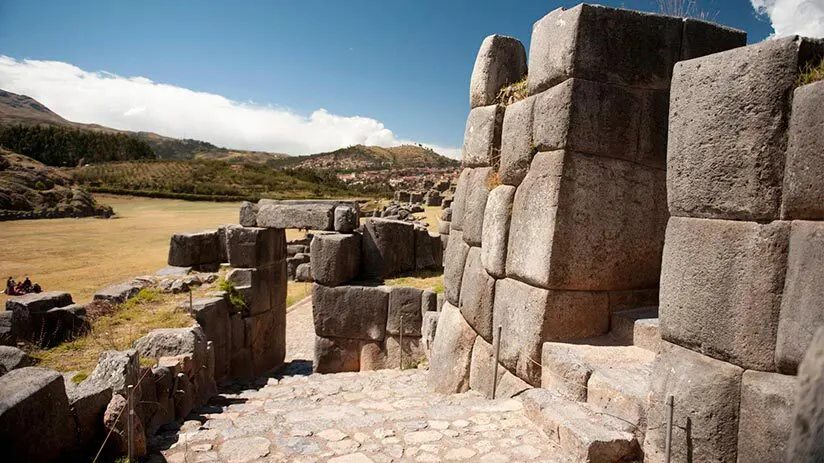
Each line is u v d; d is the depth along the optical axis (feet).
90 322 27.32
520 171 18.99
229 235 37.45
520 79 22.38
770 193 9.78
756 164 9.91
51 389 12.66
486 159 22.15
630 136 16.83
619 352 15.57
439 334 24.58
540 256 16.92
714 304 10.68
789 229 9.58
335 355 35.65
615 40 16.46
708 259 10.81
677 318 11.48
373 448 14.44
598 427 13.03
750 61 10.01
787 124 9.59
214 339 30.94
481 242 21.47
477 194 22.47
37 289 55.88
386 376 30.07
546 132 17.22
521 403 16.71
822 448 4.67
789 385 9.46
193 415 19.74
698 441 10.89
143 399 16.79
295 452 14.42
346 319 35.24
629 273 17.26
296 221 38.55
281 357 42.09
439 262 41.63
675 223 11.62
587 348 15.93
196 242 42.11
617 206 16.89
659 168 17.22
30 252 90.22
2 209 150.92
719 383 10.56
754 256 9.98
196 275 39.09
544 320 16.70
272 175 349.20
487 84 22.62
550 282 16.53
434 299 34.22
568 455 13.10
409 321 34.53
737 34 17.65
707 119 10.80
